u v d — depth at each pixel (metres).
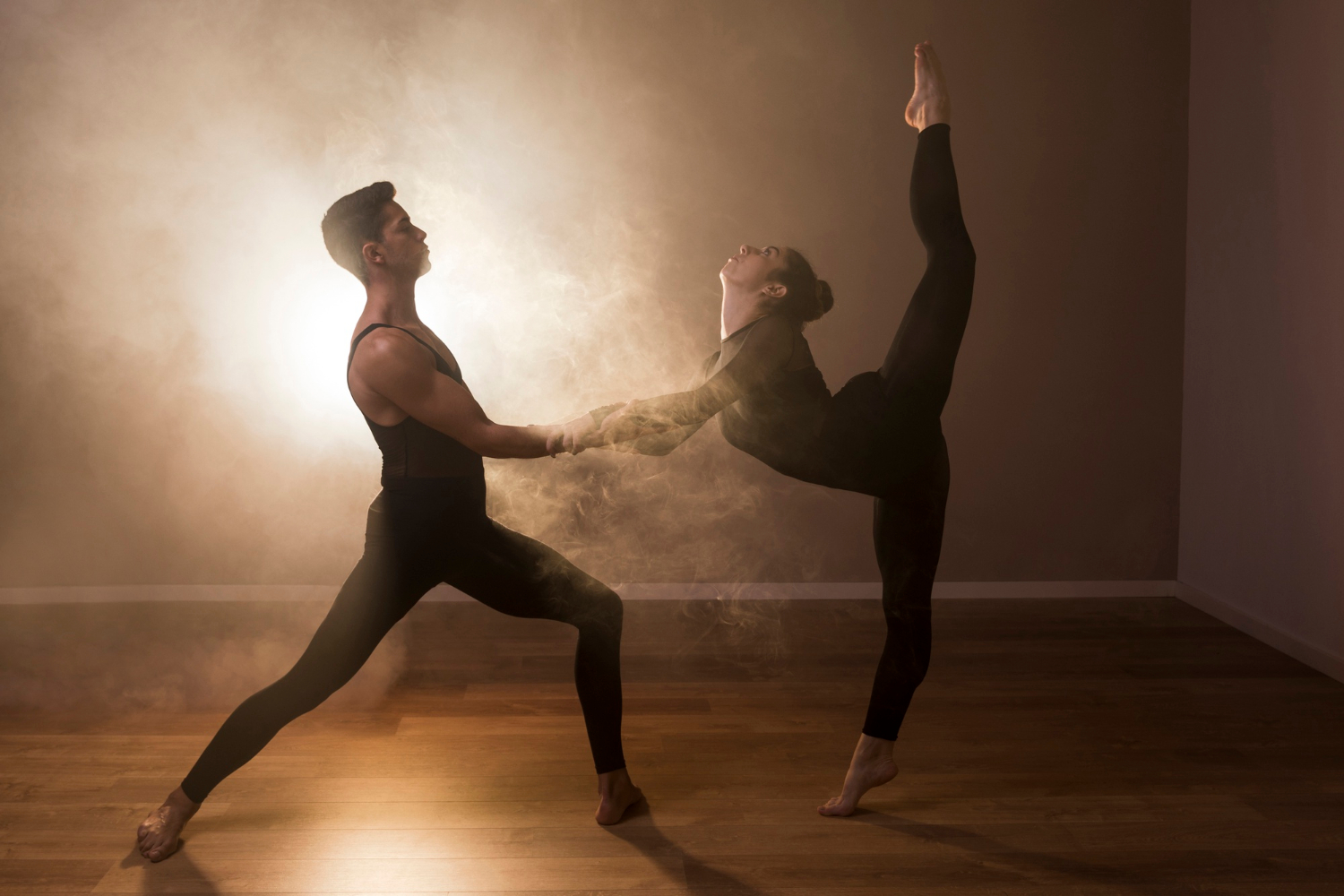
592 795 2.09
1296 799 2.09
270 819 1.96
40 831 1.90
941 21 3.78
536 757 2.30
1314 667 3.03
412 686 2.82
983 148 3.84
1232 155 3.55
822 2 3.75
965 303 1.74
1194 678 2.92
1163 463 3.95
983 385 3.92
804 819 1.98
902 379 1.75
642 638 3.37
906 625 1.92
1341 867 1.79
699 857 1.82
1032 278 3.88
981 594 3.97
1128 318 3.90
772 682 2.88
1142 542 3.97
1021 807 2.04
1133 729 2.50
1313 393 3.10
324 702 2.67
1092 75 3.82
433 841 1.87
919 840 1.90
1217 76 3.64
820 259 3.82
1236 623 3.51
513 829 1.93
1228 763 2.28
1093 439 3.94
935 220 1.78
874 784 1.99
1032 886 1.72
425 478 1.73
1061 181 3.85
